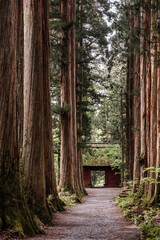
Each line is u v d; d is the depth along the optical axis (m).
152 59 12.46
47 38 12.95
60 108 19.41
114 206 16.06
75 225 9.41
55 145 28.92
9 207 6.75
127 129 26.53
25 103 9.98
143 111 14.74
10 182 6.98
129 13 22.69
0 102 6.86
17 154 7.30
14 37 7.15
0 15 6.84
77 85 27.69
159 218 8.76
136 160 17.75
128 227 8.87
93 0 26.81
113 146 38.19
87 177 38.59
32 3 10.58
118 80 37.03
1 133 6.86
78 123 28.34
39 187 9.59
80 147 27.17
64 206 14.95
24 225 6.94
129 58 25.05
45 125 12.84
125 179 25.50
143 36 13.68
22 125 10.56
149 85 13.69
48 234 7.57
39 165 9.70
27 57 10.31
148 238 6.44
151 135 11.96
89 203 18.39
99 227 8.98
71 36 23.05
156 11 11.66
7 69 6.91
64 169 19.91
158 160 10.84
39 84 10.18
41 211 9.29
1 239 5.84
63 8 19.89
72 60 23.25
